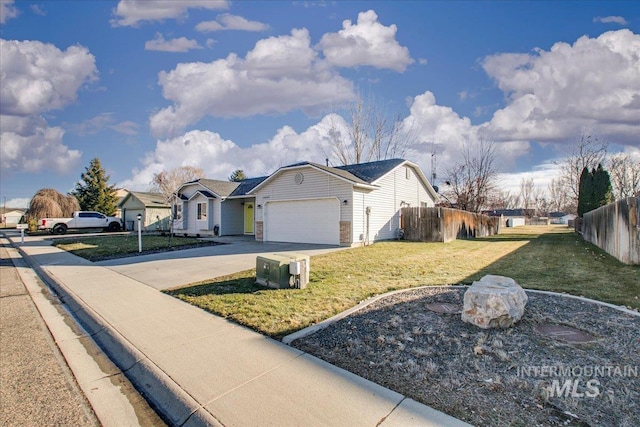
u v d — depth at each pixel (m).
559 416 2.39
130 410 2.87
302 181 15.19
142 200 28.81
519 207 68.38
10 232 32.41
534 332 3.91
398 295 5.67
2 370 3.62
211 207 21.23
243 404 2.71
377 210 15.61
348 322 4.41
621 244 9.17
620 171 30.86
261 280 6.73
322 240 14.54
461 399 2.64
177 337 4.20
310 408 2.60
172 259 10.91
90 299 6.23
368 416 2.46
